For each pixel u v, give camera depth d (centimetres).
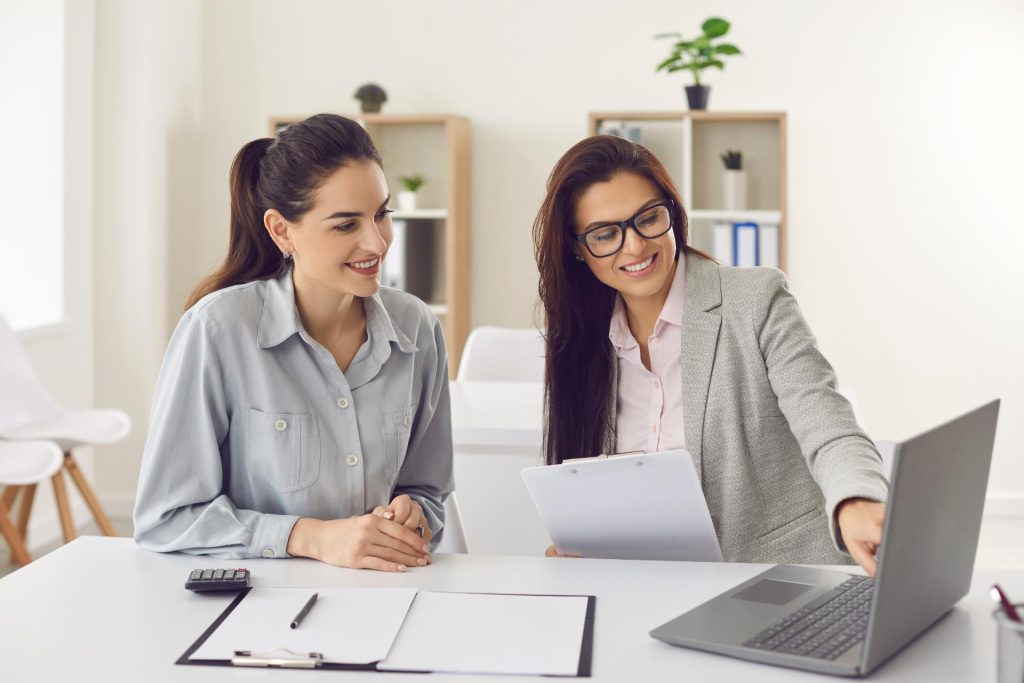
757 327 175
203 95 525
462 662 125
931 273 496
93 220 482
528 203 514
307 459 170
